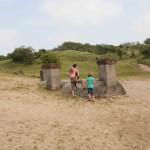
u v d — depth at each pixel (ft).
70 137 35.06
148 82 107.65
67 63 282.97
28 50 323.37
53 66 74.49
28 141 33.37
